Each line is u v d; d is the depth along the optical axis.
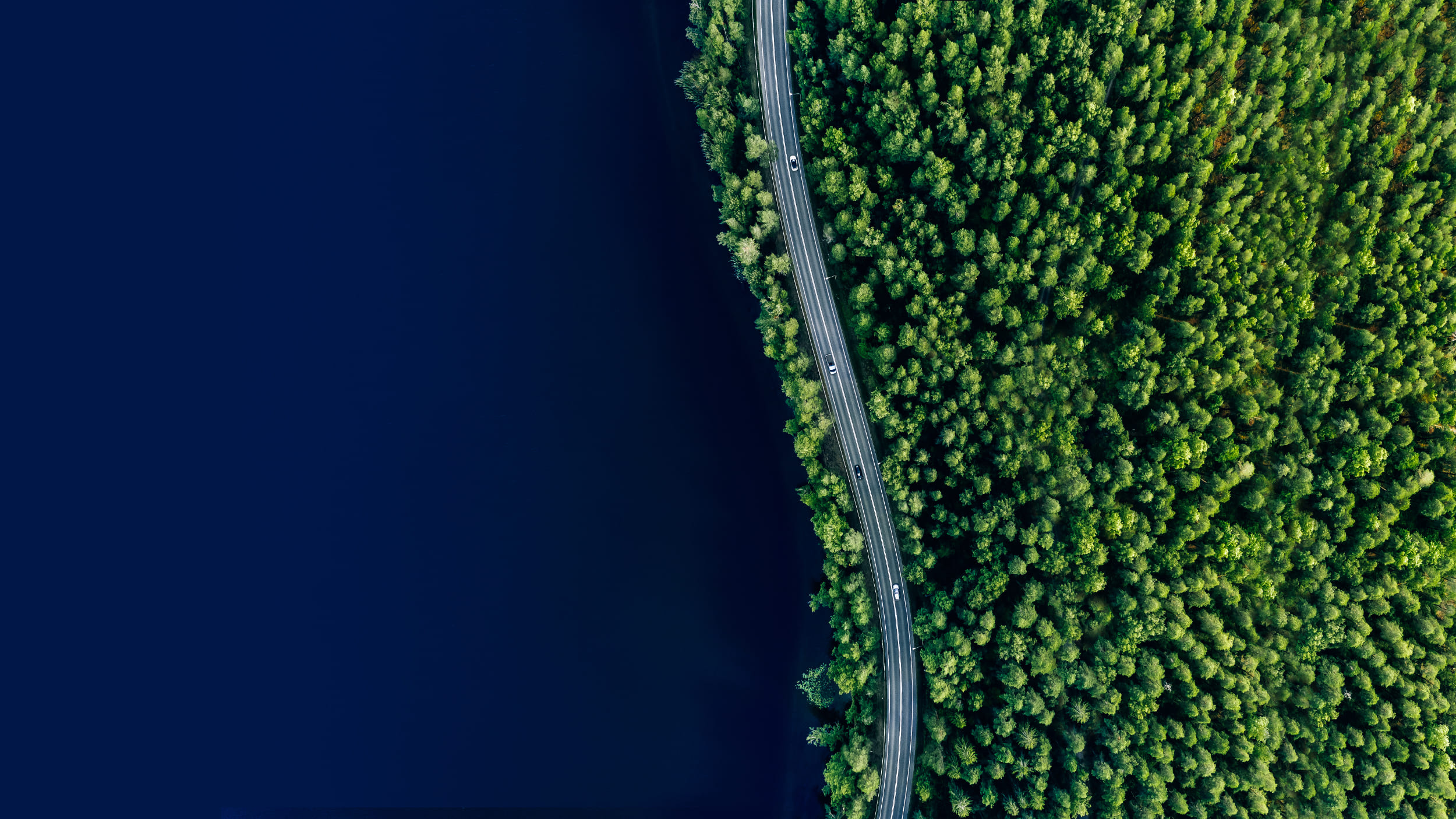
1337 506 93.94
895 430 98.81
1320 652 96.00
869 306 98.50
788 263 99.00
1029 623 94.06
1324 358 92.12
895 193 96.19
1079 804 93.25
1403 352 91.94
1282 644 93.69
